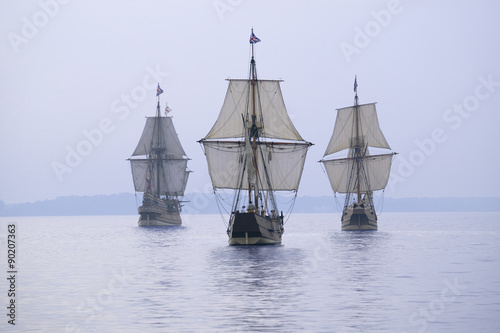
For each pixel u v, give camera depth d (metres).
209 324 82.50
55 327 82.88
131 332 78.88
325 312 89.81
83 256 198.38
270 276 133.25
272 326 80.81
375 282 122.12
